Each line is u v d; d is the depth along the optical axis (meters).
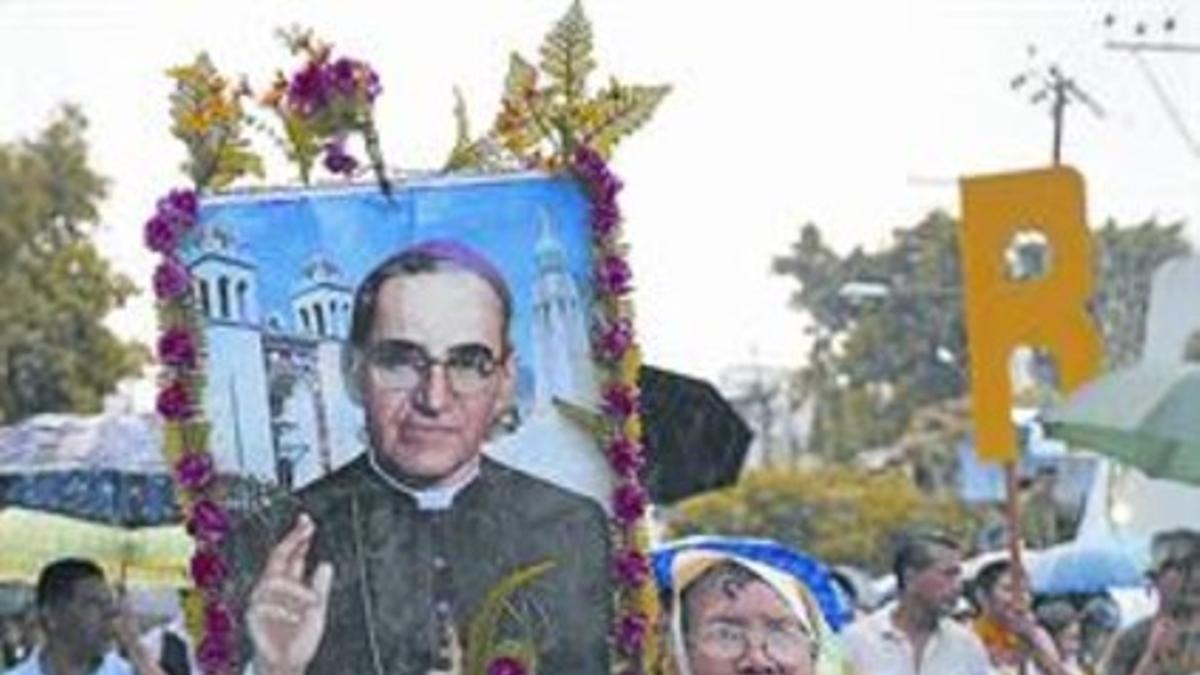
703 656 9.56
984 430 12.11
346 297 8.90
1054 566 21.11
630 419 8.94
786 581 9.63
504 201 8.97
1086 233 11.98
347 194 8.91
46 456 16.88
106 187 52.66
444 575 8.86
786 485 79.69
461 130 9.03
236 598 8.79
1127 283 70.56
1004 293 12.06
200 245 8.85
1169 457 11.95
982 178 12.02
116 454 16.81
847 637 13.84
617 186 8.97
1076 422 12.02
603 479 8.94
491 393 8.93
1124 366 12.55
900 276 108.75
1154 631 13.16
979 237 12.05
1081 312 12.02
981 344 12.08
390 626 8.83
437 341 8.91
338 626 8.82
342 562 8.85
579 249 8.98
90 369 52.09
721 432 14.34
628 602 8.90
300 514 8.82
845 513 79.56
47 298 51.75
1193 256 16.00
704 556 9.60
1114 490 20.00
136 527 16.73
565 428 8.94
